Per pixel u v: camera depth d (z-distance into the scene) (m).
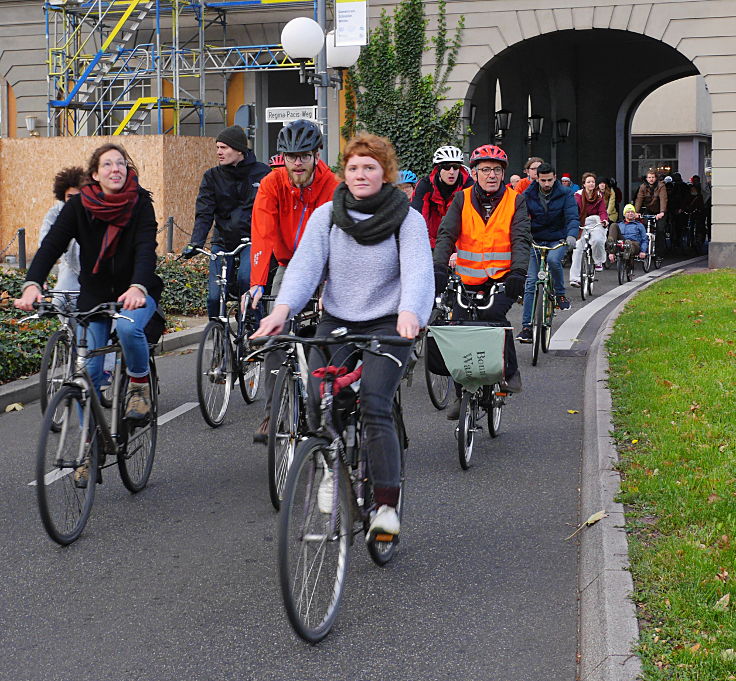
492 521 5.60
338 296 4.48
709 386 7.96
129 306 5.32
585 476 6.30
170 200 21.91
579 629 4.21
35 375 9.52
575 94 32.69
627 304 14.08
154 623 4.33
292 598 3.88
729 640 3.65
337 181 6.36
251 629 4.26
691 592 4.07
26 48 24.81
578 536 5.33
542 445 7.25
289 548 3.87
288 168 6.18
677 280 17.56
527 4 21.38
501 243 7.16
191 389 9.45
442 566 4.94
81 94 24.11
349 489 4.31
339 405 4.33
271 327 4.10
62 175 7.63
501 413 7.98
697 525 4.87
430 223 9.05
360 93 22.39
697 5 20.69
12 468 6.77
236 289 8.26
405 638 4.15
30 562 5.04
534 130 29.41
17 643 4.14
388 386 4.36
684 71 31.72
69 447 5.23
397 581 4.76
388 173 4.41
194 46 24.98
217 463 6.88
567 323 13.35
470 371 6.24
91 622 4.34
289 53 14.93
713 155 20.92
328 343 3.93
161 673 3.88
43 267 5.62
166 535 5.44
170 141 21.88
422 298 4.27
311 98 26.14
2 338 9.72
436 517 5.69
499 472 6.57
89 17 24.53
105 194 5.70
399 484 4.40
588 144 32.88
